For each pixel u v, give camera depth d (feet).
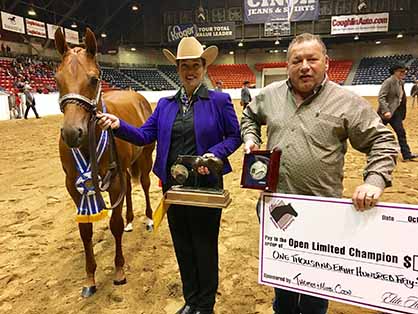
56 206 13.58
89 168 7.04
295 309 5.73
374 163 4.42
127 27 91.81
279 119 5.07
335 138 4.77
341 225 4.40
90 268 7.88
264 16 83.92
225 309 7.20
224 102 6.13
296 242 4.73
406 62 86.69
